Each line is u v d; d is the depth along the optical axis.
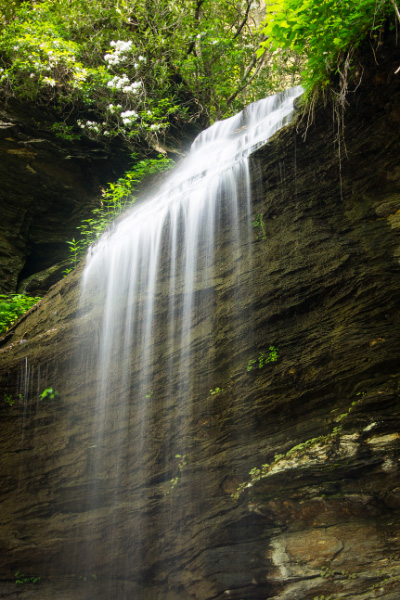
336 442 4.57
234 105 15.32
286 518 4.66
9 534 6.38
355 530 4.35
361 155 5.63
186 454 5.57
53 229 11.66
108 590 5.70
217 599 4.80
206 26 14.00
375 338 4.80
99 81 12.01
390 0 5.15
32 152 11.21
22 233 11.29
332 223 5.62
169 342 6.23
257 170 6.19
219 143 9.26
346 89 5.44
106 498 6.06
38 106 11.47
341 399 4.81
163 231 6.92
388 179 5.46
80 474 6.37
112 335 6.85
